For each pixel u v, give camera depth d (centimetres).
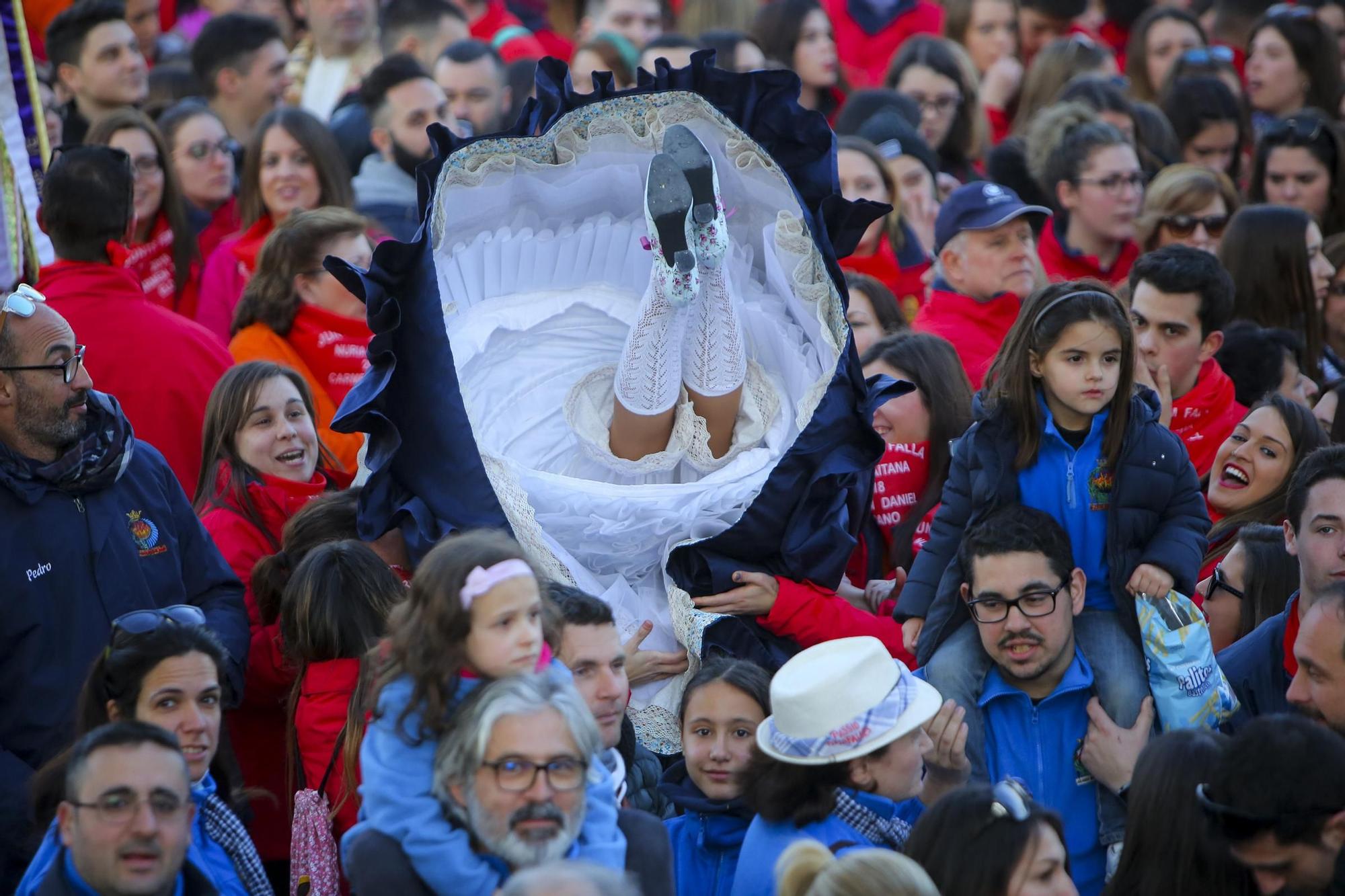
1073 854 1559
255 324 2128
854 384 1720
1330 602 1417
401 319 1641
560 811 1171
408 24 3250
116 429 1592
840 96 3291
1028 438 1619
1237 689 1617
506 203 1820
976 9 3512
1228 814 1253
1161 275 2033
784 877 1171
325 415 2083
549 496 1680
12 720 1532
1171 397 2045
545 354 1880
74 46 2695
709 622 1688
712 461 1808
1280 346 2239
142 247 2395
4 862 1485
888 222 2570
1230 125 3047
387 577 1562
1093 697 1580
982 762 1579
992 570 1540
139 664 1361
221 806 1398
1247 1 3784
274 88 2994
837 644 1455
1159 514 1612
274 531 1780
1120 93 2922
